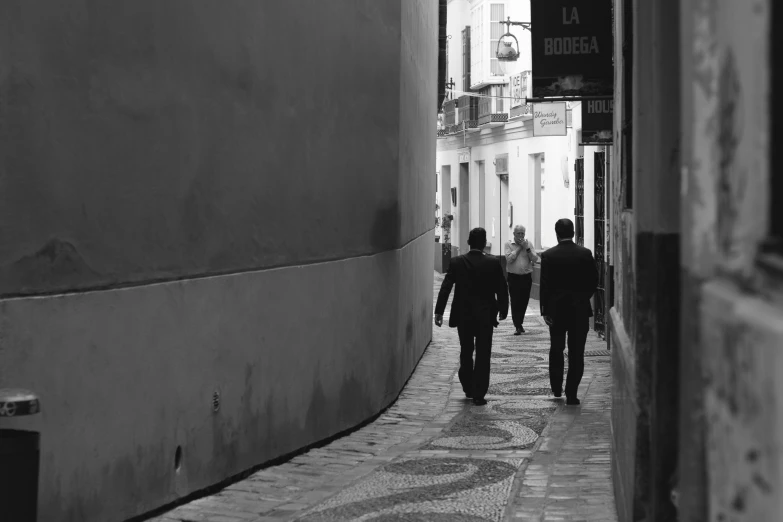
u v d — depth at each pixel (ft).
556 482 31.73
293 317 36.45
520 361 67.15
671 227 16.17
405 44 52.21
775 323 7.30
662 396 15.98
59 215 23.52
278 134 35.04
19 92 22.16
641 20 18.75
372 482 32.42
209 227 30.42
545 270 49.55
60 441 23.43
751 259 8.07
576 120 96.07
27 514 15.89
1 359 21.57
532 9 40.27
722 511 9.45
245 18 32.40
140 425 26.71
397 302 50.44
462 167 168.96
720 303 9.26
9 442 15.75
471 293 50.11
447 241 165.89
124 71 26.00
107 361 25.22
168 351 28.09
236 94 31.91
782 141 7.58
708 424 10.13
